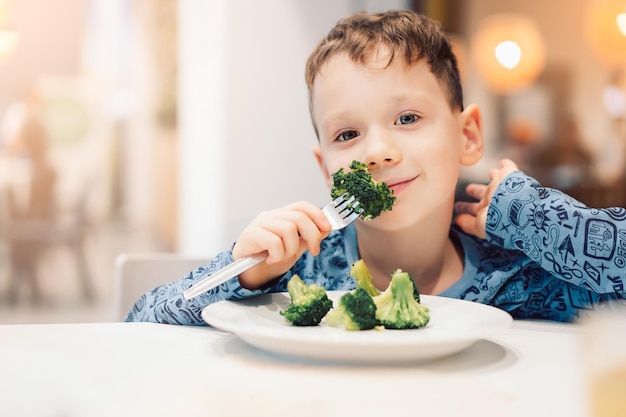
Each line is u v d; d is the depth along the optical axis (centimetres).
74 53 470
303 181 300
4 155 455
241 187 296
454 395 57
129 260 131
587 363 47
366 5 292
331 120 99
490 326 70
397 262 105
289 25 293
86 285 459
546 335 83
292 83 296
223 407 53
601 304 98
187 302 91
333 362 67
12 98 457
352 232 111
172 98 453
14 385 62
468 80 359
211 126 321
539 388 60
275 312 85
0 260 445
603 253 93
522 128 374
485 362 69
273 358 70
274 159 297
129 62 490
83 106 478
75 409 57
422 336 70
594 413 46
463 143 109
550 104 383
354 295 75
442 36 105
